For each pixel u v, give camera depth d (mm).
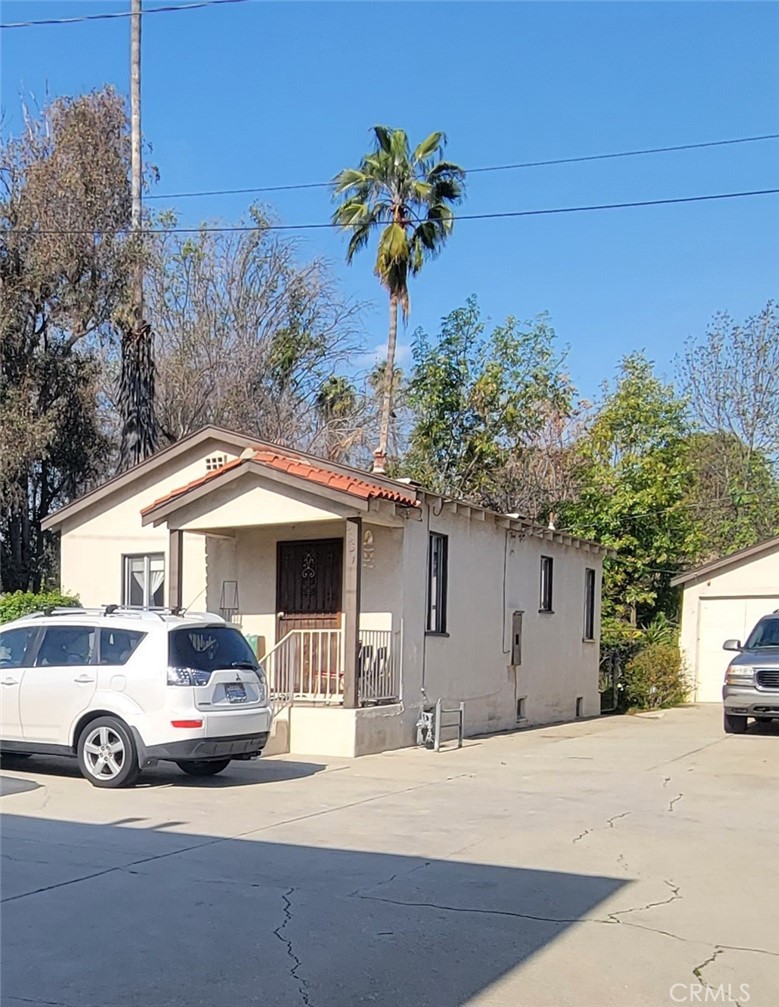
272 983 4879
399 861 7402
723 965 5262
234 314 32344
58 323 24000
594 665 24016
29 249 23344
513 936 5660
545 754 14328
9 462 22766
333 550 16141
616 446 30531
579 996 4805
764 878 7102
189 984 4855
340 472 15633
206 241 32219
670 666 25688
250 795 10266
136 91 23891
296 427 32469
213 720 10422
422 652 15766
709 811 9727
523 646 19781
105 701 10469
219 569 17141
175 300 31531
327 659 14820
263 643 15836
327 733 13844
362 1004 4656
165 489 18188
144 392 22688
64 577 19250
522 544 19922
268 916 5938
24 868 6984
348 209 28688
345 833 8383
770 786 11352
